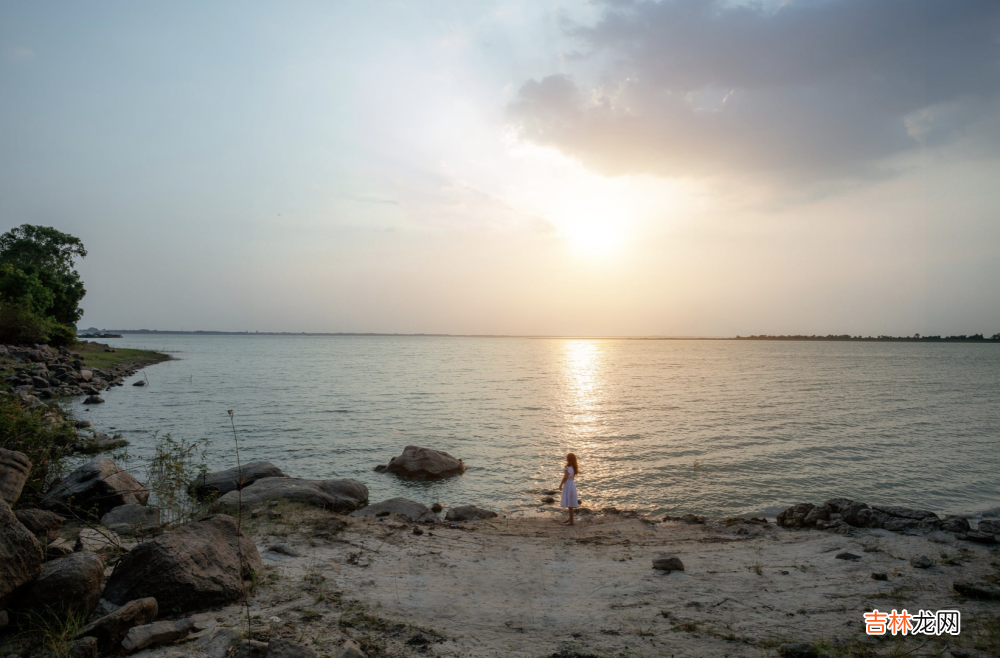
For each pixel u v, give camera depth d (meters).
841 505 12.75
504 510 16.05
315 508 12.86
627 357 149.00
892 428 30.23
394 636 5.71
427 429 29.69
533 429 29.98
